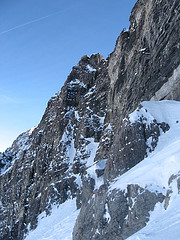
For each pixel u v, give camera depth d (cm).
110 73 5278
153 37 3503
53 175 5469
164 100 2803
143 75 3622
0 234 5719
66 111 6894
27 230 4847
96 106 5850
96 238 1655
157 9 3456
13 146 13150
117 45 5041
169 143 2116
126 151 2330
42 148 6975
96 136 5288
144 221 1391
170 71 2962
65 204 4475
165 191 1418
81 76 7700
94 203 1912
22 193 6750
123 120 2611
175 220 983
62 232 3036
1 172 9950
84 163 4897
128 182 1683
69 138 6069
